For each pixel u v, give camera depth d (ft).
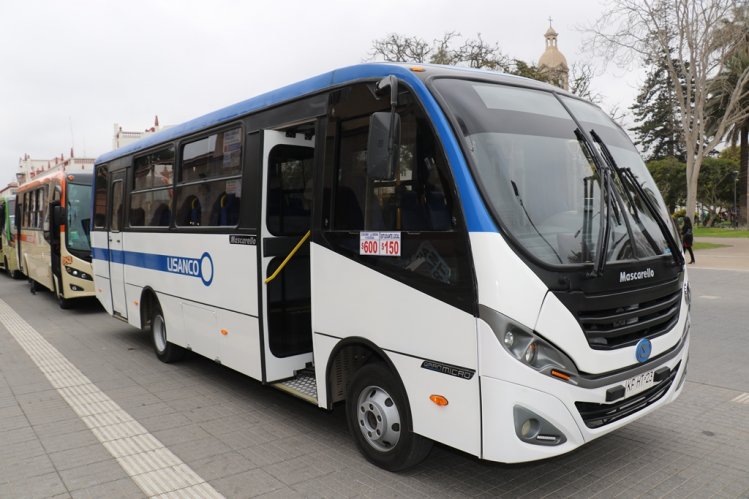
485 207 10.94
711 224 198.59
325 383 14.65
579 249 11.23
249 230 17.24
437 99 12.01
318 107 14.94
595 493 12.51
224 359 19.07
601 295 11.15
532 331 10.44
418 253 11.95
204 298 20.07
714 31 75.25
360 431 14.15
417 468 13.85
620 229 12.22
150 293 25.12
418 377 12.09
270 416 18.01
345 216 13.87
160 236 23.34
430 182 11.82
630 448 14.84
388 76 12.43
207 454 15.01
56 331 33.40
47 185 44.04
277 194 17.12
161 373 23.44
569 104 14.49
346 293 13.75
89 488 13.21
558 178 12.21
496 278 10.55
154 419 17.85
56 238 40.70
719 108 98.89
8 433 16.79
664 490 12.61
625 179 13.37
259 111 17.26
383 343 12.85
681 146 186.70
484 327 10.66
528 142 12.37
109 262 29.48
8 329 34.19
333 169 14.25
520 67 78.07
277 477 13.53
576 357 10.77
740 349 25.16
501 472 13.58
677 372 13.51
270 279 16.78
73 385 21.86
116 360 25.85
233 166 18.45
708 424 16.44
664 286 12.66
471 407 11.00
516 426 10.52
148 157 25.00
